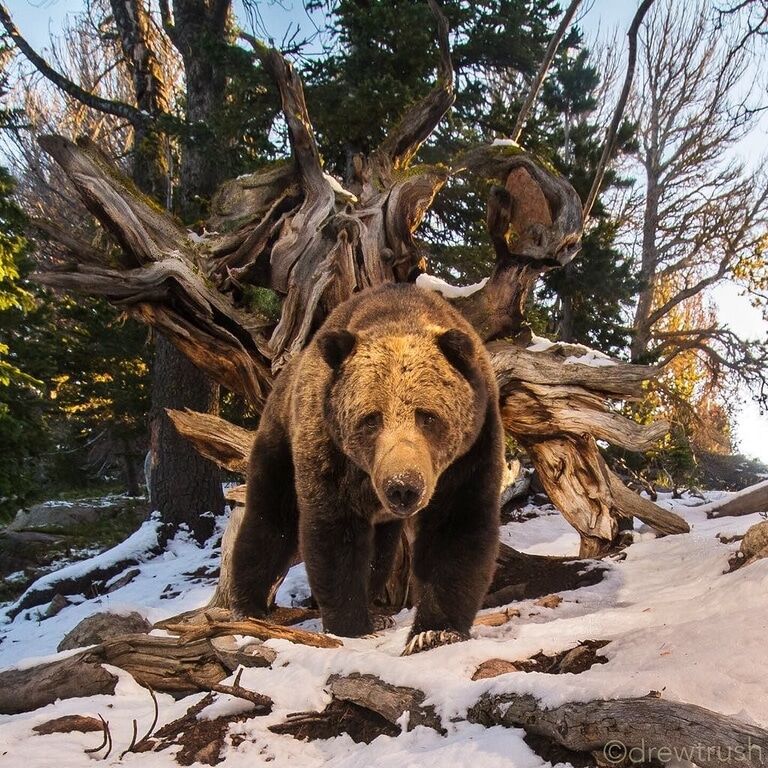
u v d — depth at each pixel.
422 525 5.37
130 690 4.97
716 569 6.24
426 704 3.69
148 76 18.23
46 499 24.25
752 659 3.46
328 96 15.14
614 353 21.78
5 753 4.04
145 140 17.56
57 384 19.52
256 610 6.48
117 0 18.28
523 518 12.16
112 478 28.42
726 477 29.83
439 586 5.17
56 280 8.29
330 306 8.61
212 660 4.89
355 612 5.46
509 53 17.50
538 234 8.59
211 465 15.37
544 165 8.94
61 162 8.38
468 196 16.80
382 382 4.59
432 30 16.00
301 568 10.06
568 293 20.12
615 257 20.27
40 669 5.25
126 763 3.85
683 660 3.61
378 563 6.89
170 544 14.66
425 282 8.88
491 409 5.40
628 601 6.03
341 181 16.80
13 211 15.19
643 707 2.84
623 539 8.57
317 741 3.95
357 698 3.95
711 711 2.75
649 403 23.05
